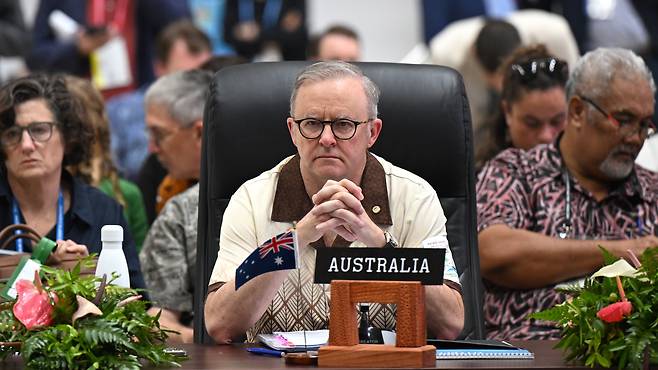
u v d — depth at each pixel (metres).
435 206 7.96
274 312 7.81
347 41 16.56
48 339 6.41
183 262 10.06
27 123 9.17
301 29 19.73
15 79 9.43
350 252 6.61
